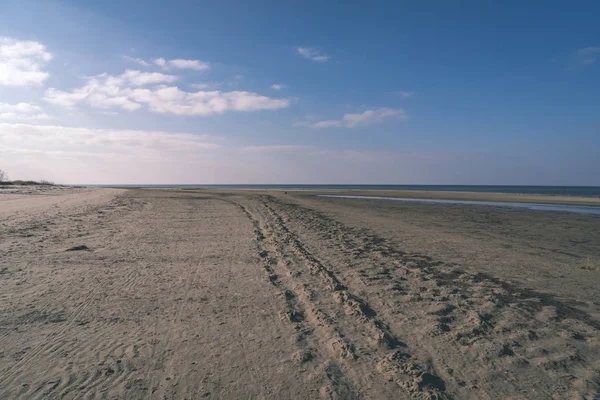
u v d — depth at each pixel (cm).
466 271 775
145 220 1570
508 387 337
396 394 324
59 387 325
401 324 482
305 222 1631
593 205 3103
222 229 1329
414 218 1934
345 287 643
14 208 1897
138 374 350
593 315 522
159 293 597
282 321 487
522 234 1379
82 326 462
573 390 333
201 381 340
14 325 460
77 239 1065
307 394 322
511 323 488
